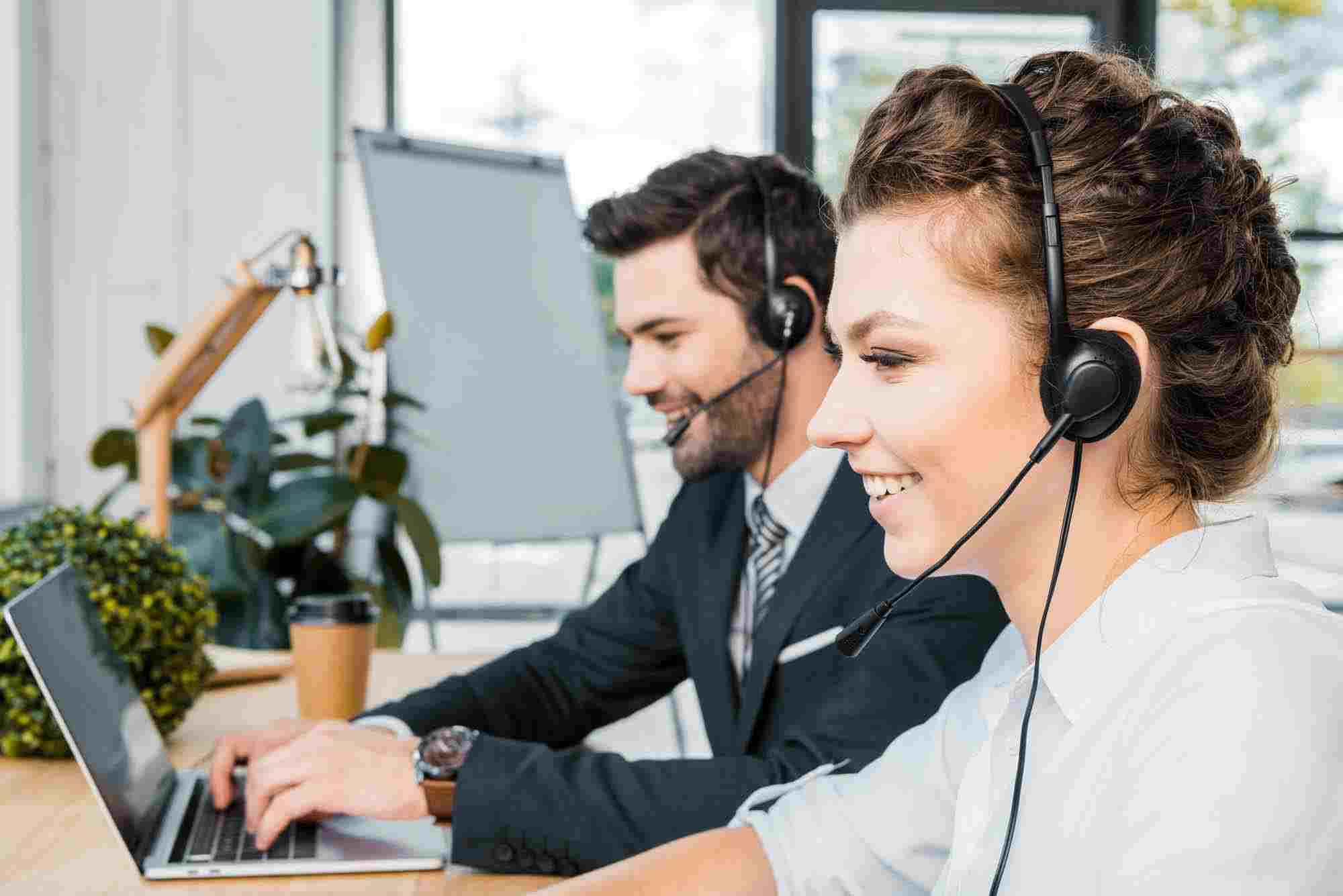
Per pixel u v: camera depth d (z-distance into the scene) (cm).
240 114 404
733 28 427
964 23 423
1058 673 64
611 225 131
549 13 425
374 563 319
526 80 425
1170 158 62
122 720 111
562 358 386
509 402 375
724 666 132
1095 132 63
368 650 147
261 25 403
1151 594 62
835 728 107
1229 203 63
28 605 99
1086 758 61
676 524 143
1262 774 51
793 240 129
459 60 423
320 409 384
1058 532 65
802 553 123
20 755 128
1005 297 62
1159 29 423
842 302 66
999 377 62
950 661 108
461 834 101
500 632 425
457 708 135
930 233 62
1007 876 63
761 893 85
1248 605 58
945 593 111
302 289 172
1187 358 62
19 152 382
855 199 66
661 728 327
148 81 400
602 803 101
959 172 62
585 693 143
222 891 94
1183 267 62
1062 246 61
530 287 384
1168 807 53
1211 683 55
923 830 83
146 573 131
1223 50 422
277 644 230
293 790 105
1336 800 50
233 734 125
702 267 130
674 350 133
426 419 363
